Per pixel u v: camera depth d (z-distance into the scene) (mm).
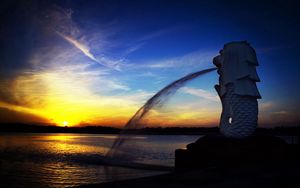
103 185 10031
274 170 12141
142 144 69688
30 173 23359
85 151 45188
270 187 9219
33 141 80125
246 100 16531
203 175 11352
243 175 11188
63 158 33219
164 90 17875
